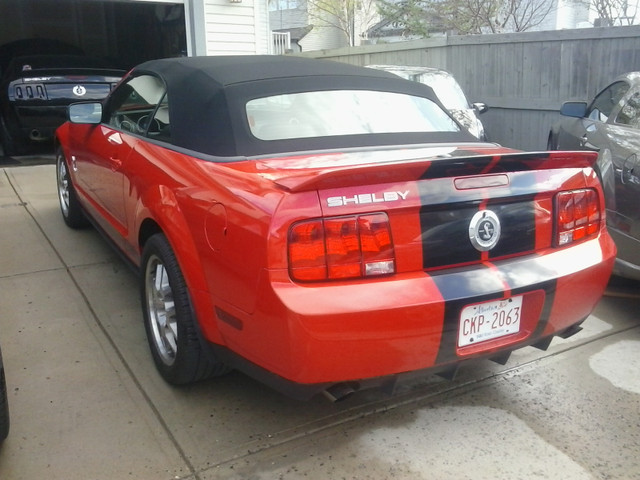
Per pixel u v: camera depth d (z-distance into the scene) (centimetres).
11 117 891
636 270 401
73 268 467
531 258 268
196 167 291
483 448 275
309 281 229
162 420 289
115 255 494
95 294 422
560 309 273
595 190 293
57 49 1205
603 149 467
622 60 839
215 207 260
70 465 257
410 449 274
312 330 225
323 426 289
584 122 603
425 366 248
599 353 364
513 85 982
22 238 532
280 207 230
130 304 408
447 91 861
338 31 3381
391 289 234
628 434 287
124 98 415
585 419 298
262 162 280
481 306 251
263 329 237
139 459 262
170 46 1188
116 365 335
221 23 1050
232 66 343
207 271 266
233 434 281
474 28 1831
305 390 241
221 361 282
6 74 951
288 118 316
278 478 254
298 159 286
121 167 371
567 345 375
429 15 2116
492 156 249
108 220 417
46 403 299
